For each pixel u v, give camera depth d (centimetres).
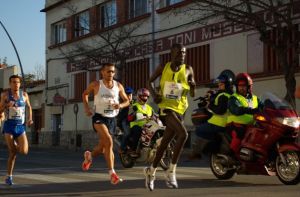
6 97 934
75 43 3231
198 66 2270
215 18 2150
